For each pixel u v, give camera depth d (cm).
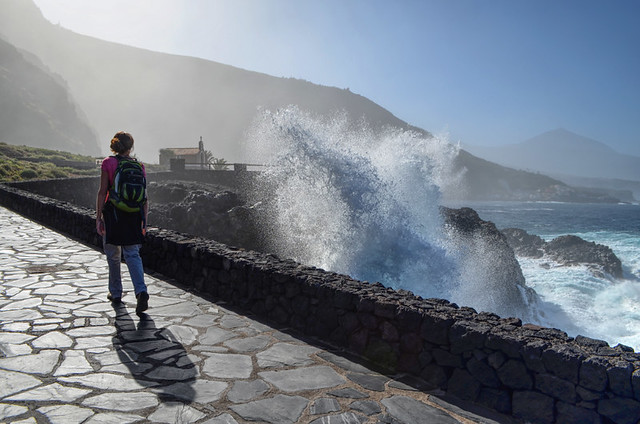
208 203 2086
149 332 398
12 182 1775
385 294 388
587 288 2088
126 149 459
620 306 1858
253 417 269
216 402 284
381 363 359
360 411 284
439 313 341
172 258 600
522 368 286
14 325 395
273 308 453
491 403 298
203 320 440
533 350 282
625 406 249
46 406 265
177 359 345
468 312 352
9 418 249
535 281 2236
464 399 310
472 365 309
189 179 2861
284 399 294
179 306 480
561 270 2486
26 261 651
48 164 3916
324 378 329
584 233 5044
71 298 484
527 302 1727
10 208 1431
